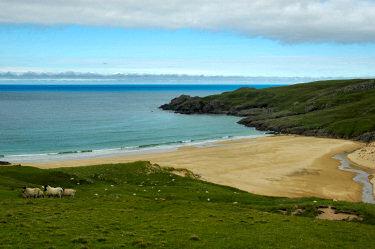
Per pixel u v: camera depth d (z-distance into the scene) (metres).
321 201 42.50
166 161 93.00
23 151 110.50
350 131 136.62
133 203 37.50
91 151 111.12
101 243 22.94
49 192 38.38
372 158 91.12
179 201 40.09
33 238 23.02
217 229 27.64
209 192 51.97
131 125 182.25
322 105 192.00
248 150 110.81
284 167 84.75
